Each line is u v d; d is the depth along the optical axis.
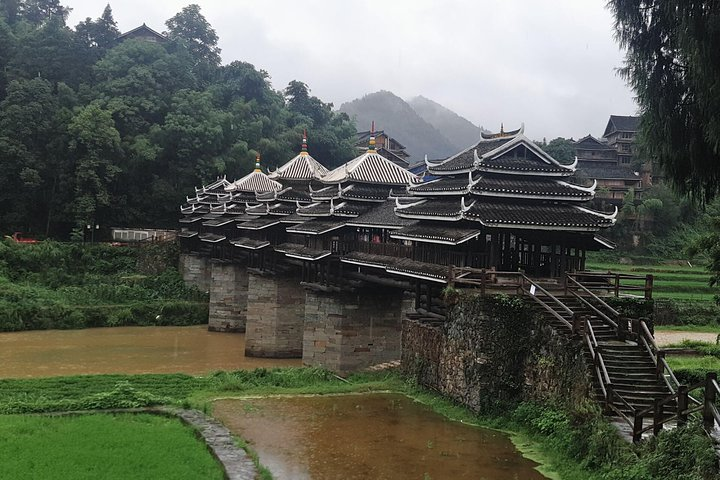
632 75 21.28
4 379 37.22
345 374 43.09
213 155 100.62
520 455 24.02
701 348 45.25
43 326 64.44
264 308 54.78
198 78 118.00
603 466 20.03
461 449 24.69
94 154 85.81
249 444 25.00
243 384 35.84
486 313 28.69
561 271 31.95
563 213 31.28
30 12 121.62
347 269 44.31
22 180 85.69
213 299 67.06
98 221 91.50
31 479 18.34
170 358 52.78
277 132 117.88
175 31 137.12
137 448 21.61
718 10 17.88
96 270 81.06
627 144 108.88
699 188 21.33
